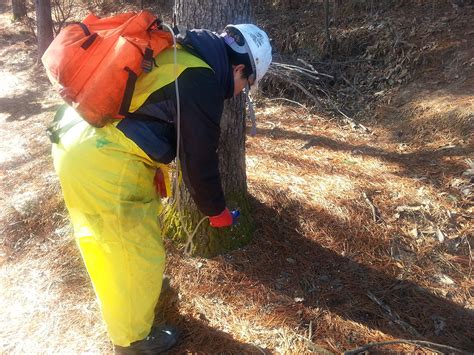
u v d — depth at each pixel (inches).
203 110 79.1
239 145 120.8
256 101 245.9
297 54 286.8
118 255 86.2
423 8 275.0
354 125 210.8
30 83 322.7
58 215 146.2
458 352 96.3
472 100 190.7
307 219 134.0
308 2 336.2
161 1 448.5
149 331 95.8
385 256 123.3
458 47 230.8
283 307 108.7
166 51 82.9
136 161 84.5
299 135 197.8
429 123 189.9
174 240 125.7
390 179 153.6
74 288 118.8
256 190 142.3
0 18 528.7
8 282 123.6
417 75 229.9
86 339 104.5
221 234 122.2
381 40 258.4
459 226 130.7
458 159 161.3
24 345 104.0
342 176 155.6
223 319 106.7
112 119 82.4
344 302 110.0
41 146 210.5
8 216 150.4
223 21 112.6
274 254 123.3
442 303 109.9
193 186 85.8
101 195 84.1
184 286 115.3
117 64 76.6
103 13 470.6
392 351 97.0
